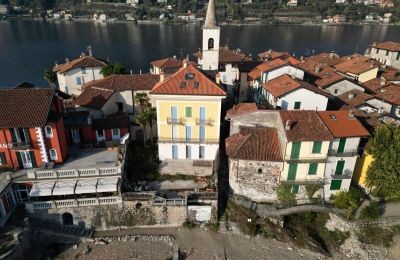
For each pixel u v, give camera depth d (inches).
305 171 1814.7
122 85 2504.9
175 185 1943.9
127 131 2197.3
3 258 1434.5
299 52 6963.6
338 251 1759.4
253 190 1882.4
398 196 1932.8
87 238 1722.4
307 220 1850.4
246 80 3161.9
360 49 7322.8
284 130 1758.1
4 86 4461.1
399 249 1769.2
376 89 2888.8
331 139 1726.1
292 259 1674.5
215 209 1802.4
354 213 1862.7
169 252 1673.2
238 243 1740.9
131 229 1811.0
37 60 5999.0
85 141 2146.9
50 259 1616.6
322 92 2388.0
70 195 1744.6
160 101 1974.7
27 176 1754.4
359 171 1972.2
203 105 1985.7
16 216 1691.7
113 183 1728.6
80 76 3373.5
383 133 1870.1
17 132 1771.7
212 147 2082.9
